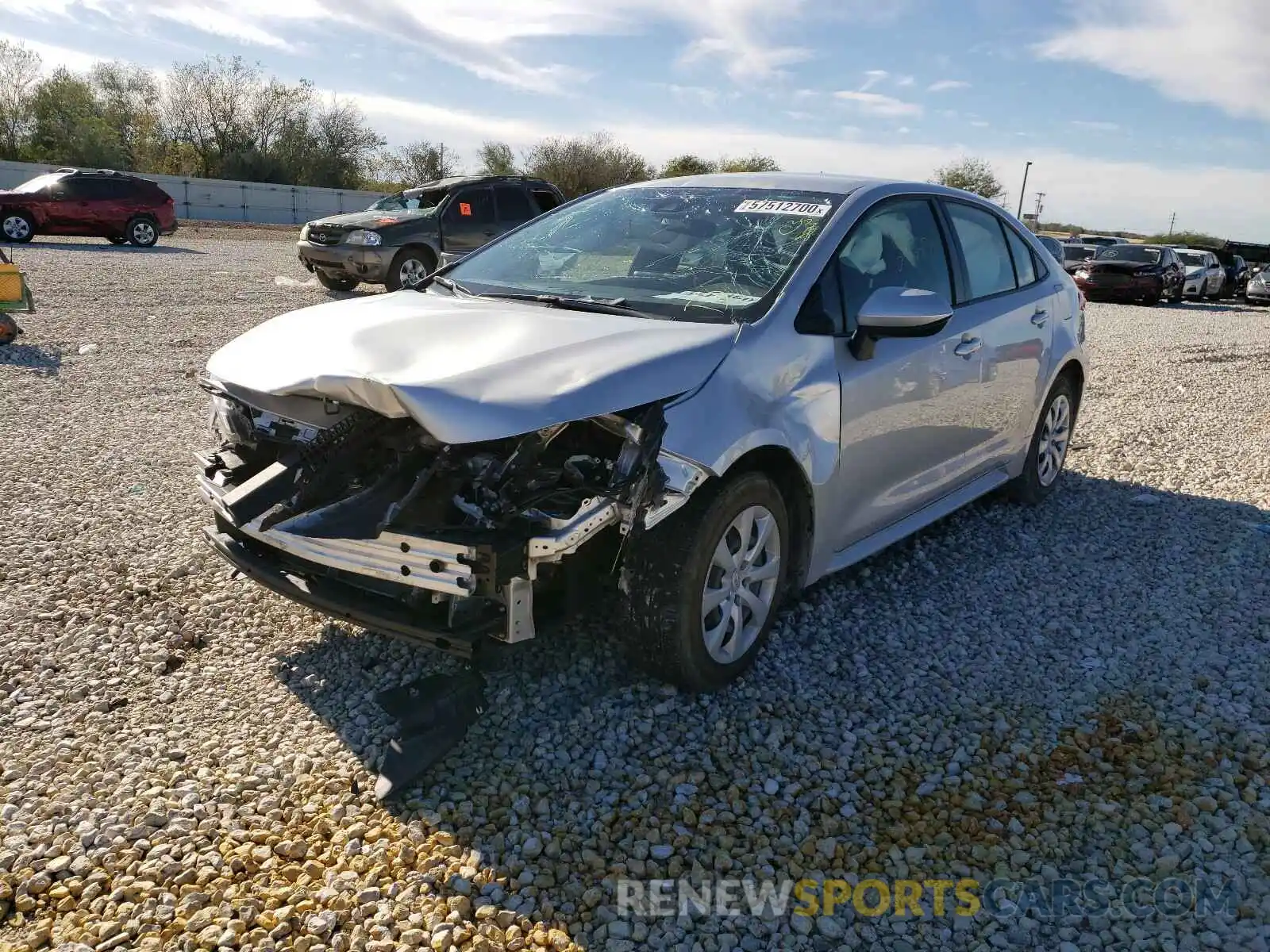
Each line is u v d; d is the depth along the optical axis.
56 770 3.04
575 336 3.26
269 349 3.43
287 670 3.66
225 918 2.45
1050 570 4.80
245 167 52.19
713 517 3.24
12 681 3.52
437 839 2.75
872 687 3.63
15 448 6.28
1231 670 3.79
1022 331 5.12
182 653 3.76
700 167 49.38
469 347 3.16
